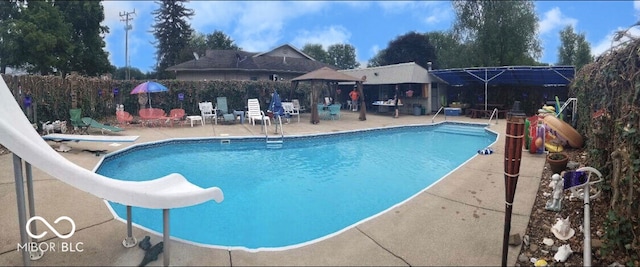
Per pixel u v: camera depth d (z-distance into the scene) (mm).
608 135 4820
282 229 5445
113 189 3346
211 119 17141
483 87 21594
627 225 3695
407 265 3705
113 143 10930
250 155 10977
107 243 4102
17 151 3084
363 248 4078
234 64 29656
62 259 3713
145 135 12711
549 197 5723
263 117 14492
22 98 11578
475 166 8117
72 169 3246
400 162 10109
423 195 5965
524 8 26641
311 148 12203
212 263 3697
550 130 9602
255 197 6977
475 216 5004
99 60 32031
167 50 50281
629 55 4094
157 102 18031
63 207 5230
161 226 5359
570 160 8266
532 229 4570
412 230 4555
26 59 24828
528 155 9086
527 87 20031
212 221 5695
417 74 20734
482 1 27547
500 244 4148
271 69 30141
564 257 3775
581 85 8617
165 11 50156
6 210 5055
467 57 29047
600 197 4945
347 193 7270
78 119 12219
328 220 5828
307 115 21656
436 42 47281
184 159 10312
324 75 16984
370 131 15336
